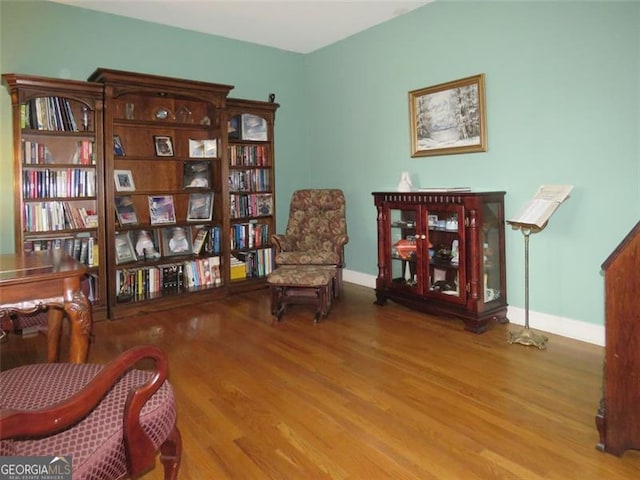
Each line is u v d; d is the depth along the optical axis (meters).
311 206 4.51
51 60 3.78
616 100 2.81
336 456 1.79
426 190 3.74
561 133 3.10
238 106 4.55
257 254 4.80
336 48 4.93
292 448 1.85
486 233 3.35
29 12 3.67
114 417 1.22
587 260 3.02
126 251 3.98
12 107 3.43
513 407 2.15
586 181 2.99
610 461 1.72
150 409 1.27
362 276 4.87
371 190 4.70
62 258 2.21
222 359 2.80
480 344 3.01
